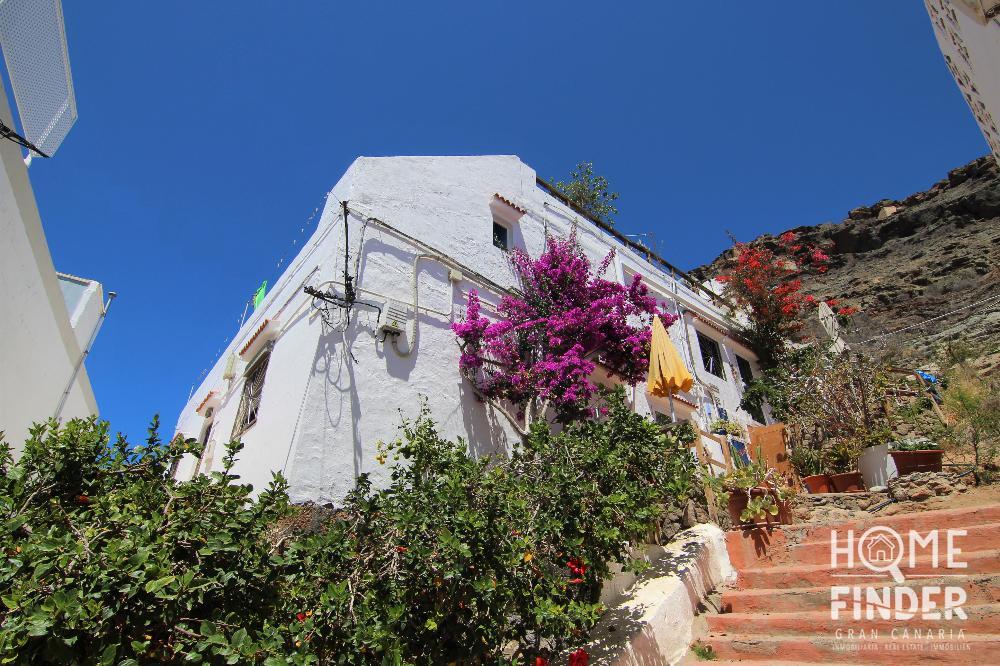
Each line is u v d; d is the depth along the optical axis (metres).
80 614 2.70
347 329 7.88
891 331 24.23
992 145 6.12
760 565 6.81
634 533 5.70
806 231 37.25
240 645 3.01
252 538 3.69
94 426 4.34
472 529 4.12
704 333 15.98
